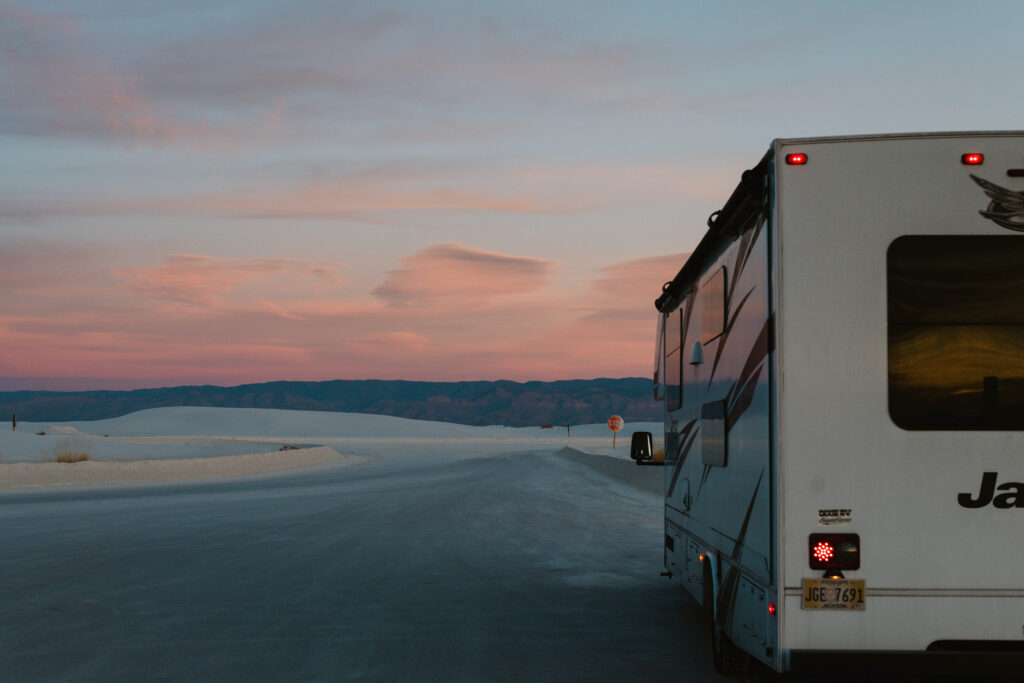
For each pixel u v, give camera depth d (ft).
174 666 23.09
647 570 39.09
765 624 16.71
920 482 15.90
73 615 29.53
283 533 51.96
